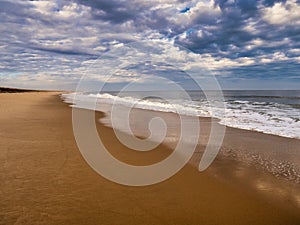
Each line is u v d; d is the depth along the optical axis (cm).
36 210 311
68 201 339
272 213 327
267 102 2180
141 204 343
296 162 538
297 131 848
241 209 336
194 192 388
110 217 305
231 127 938
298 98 2827
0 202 327
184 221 303
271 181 436
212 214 322
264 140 736
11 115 1155
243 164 525
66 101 2378
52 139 691
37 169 455
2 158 510
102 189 385
